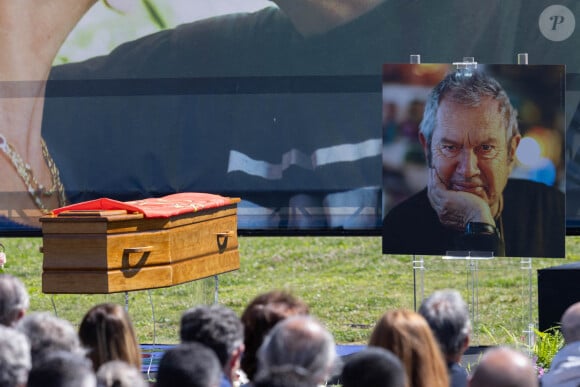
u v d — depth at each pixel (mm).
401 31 15875
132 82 16203
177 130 16203
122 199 16281
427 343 6984
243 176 16156
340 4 15906
